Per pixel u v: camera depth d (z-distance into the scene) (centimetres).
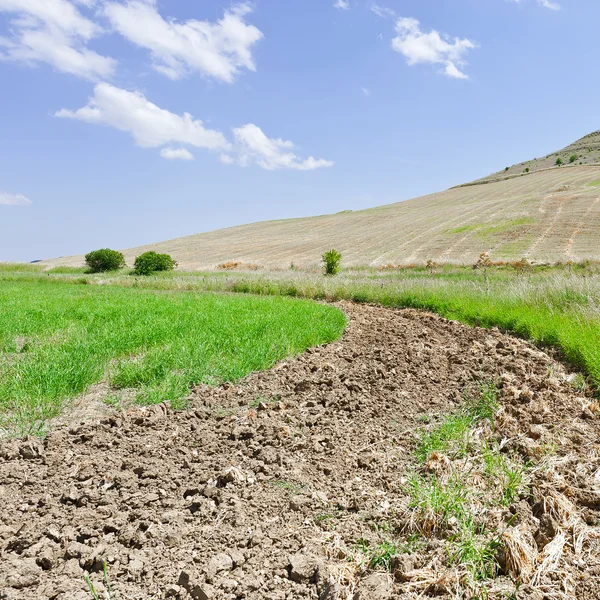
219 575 261
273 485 362
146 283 2695
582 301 1018
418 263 3822
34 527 303
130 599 243
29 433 452
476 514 315
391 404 548
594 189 6669
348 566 267
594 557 275
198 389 587
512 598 245
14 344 789
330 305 1623
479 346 839
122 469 387
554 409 512
